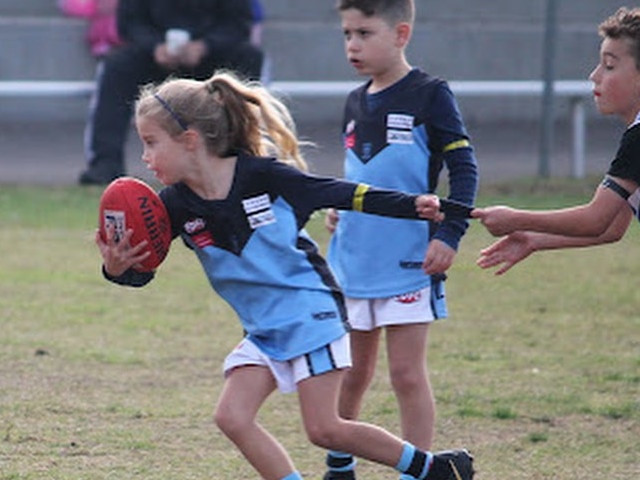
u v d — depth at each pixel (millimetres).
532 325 30078
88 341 27844
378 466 20375
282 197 16375
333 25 66688
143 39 46250
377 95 19719
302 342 16156
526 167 52844
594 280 35094
